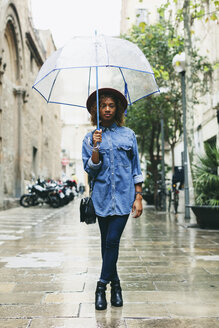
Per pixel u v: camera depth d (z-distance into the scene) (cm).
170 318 277
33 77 2338
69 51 319
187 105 901
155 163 1683
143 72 343
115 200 300
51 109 3250
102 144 308
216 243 639
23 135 1897
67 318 278
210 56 1558
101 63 310
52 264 471
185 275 412
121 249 585
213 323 267
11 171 1778
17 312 291
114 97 318
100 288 302
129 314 286
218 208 814
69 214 1330
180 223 964
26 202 1727
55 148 3616
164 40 1449
